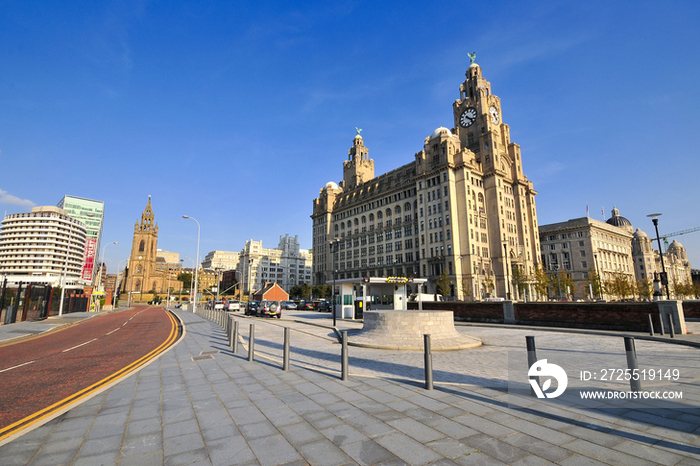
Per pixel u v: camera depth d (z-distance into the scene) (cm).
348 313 3300
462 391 713
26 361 1189
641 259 13512
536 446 443
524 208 8488
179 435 500
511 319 2383
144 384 800
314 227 11762
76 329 2545
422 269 7788
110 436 499
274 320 3297
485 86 8725
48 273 11675
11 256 11738
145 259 13900
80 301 5838
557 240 10819
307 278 19238
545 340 1540
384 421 543
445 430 502
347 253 10169
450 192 7394
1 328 2478
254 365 1020
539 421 531
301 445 459
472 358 1164
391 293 3142
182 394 714
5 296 3092
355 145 11344
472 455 421
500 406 611
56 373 981
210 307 6631
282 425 534
